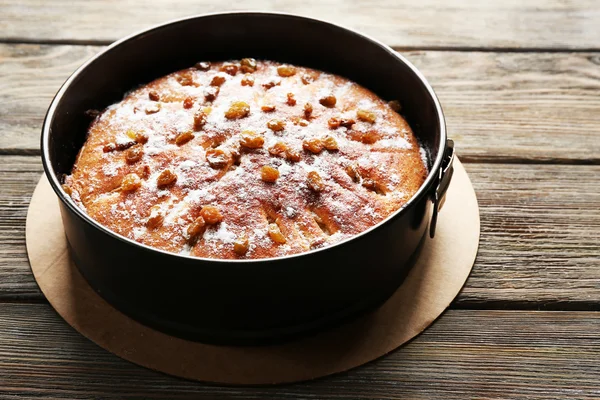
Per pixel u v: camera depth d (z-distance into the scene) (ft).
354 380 2.12
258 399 2.09
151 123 2.30
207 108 2.31
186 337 2.15
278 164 2.18
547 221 2.46
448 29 3.06
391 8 3.15
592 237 2.43
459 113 2.76
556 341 2.20
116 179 2.20
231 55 2.59
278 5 3.16
